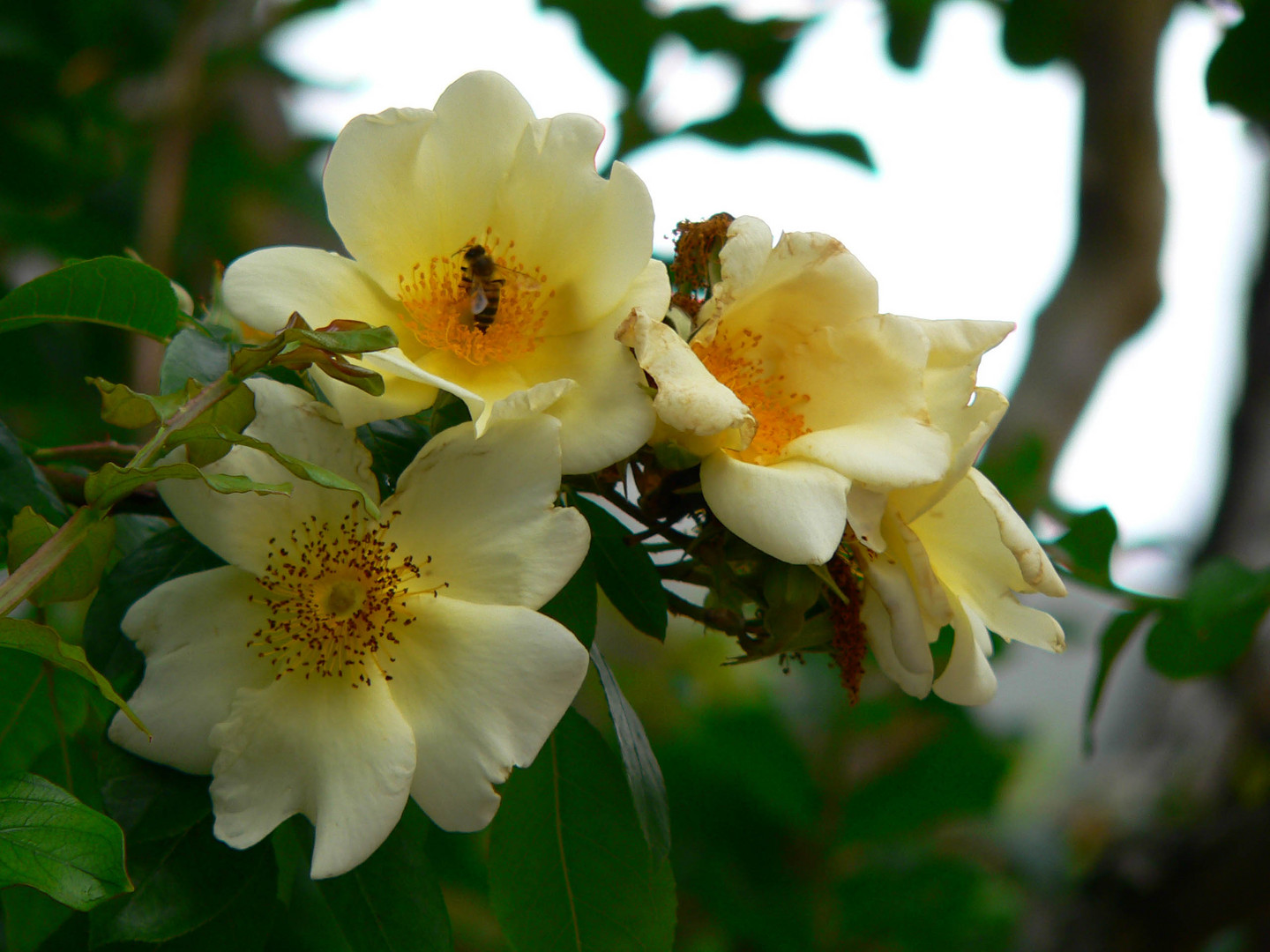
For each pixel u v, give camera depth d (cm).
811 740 76
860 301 49
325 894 49
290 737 47
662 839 49
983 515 50
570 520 47
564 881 51
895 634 48
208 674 47
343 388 47
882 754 77
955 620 50
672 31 85
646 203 49
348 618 47
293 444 47
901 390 49
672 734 83
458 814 47
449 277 49
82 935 48
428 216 49
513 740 47
